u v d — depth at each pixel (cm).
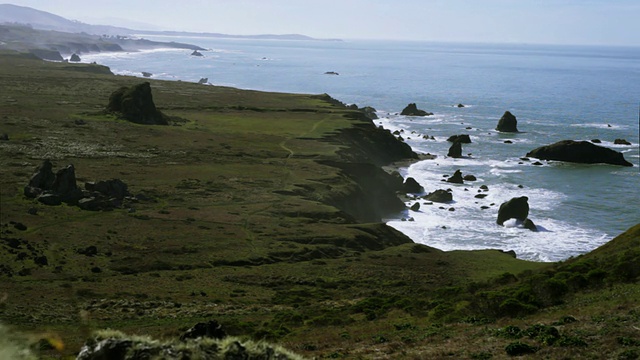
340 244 7781
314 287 5991
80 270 6081
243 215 8600
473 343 2827
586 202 11094
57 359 2498
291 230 8038
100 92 19462
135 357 1512
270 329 3997
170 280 5953
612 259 4350
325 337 3447
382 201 11050
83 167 10362
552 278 4131
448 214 10506
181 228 7744
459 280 6303
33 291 5303
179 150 12306
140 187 9525
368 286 6028
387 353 2869
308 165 11762
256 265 6750
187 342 1612
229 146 12975
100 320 4459
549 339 2658
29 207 8044
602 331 2689
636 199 11338
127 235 7319
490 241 9138
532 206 10806
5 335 1594
